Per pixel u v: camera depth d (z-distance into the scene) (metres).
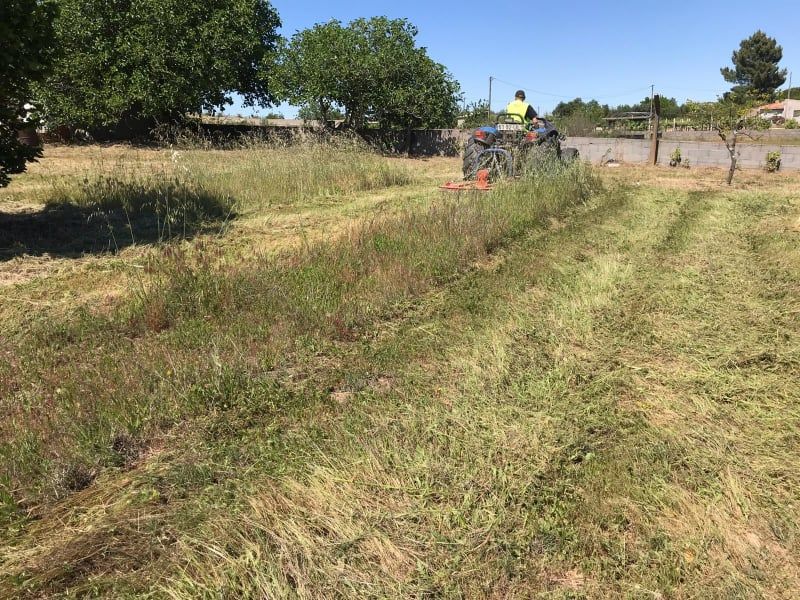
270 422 2.64
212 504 2.11
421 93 20.06
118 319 3.64
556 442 2.54
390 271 4.55
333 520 2.05
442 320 3.86
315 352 3.32
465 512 2.10
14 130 5.55
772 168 13.55
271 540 1.96
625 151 16.11
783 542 2.02
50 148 17.33
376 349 3.39
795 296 4.38
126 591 1.74
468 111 23.31
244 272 4.33
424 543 1.96
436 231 5.50
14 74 5.12
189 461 2.33
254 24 22.16
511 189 7.34
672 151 15.60
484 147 9.97
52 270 4.73
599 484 2.28
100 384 2.77
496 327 3.75
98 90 18.69
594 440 2.57
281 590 1.75
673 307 4.19
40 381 2.85
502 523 2.05
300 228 6.47
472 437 2.55
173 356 3.09
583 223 6.86
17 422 2.49
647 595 1.79
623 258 5.45
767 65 58.44
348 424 2.61
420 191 9.21
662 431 2.65
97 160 13.25
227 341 3.32
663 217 7.36
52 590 1.75
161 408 2.65
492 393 2.93
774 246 5.78
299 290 4.09
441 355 3.35
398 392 2.91
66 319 3.66
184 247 5.46
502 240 5.74
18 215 6.57
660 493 2.24
